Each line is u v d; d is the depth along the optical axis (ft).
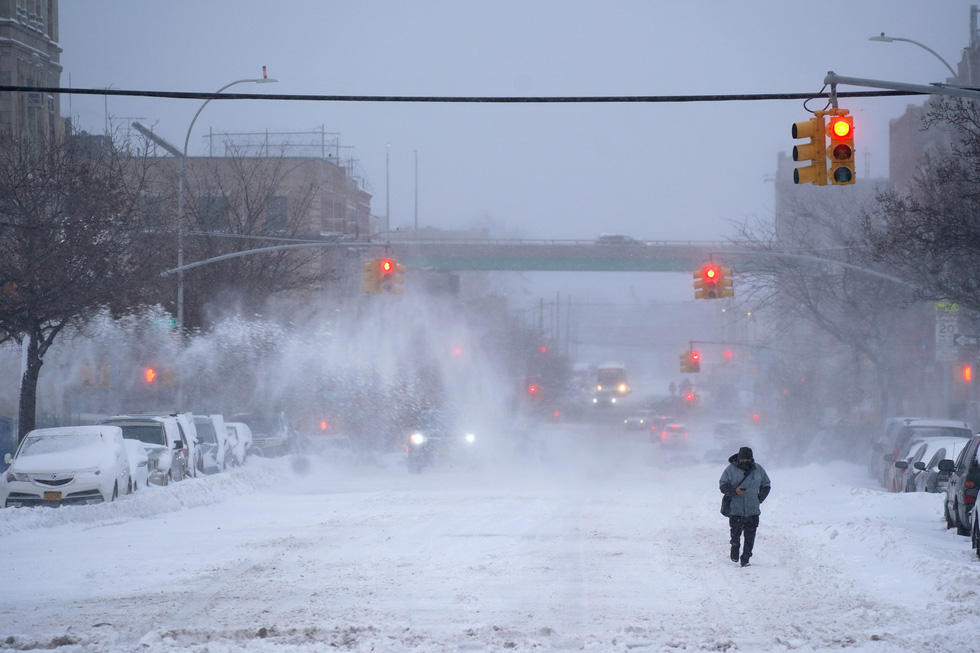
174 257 331.57
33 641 77.25
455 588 102.73
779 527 160.97
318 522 167.84
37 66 475.31
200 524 166.20
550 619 87.25
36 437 190.70
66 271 223.92
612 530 154.51
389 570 114.62
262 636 79.46
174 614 89.81
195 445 251.39
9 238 224.33
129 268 246.88
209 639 78.69
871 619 86.28
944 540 135.44
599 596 98.48
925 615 87.61
